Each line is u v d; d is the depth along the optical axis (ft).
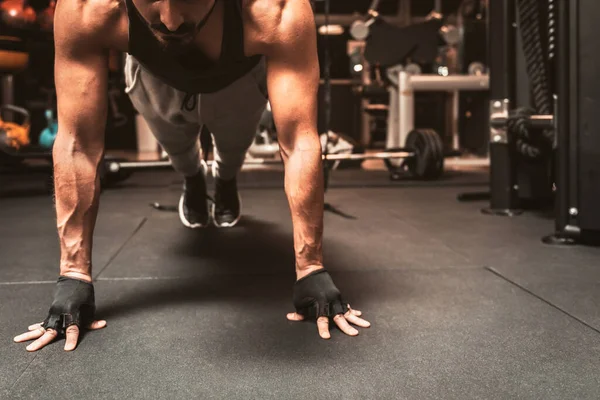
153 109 5.15
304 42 4.19
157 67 4.12
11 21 12.57
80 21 4.05
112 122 19.95
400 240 7.86
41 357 3.93
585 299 5.22
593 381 3.57
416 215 9.89
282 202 11.30
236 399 3.35
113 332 4.41
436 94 24.95
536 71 9.21
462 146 22.68
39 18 13.39
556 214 7.59
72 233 4.43
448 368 3.76
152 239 7.89
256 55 4.32
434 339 4.26
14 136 16.07
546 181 9.98
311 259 4.55
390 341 4.22
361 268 6.38
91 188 4.42
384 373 3.69
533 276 6.00
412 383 3.54
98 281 5.85
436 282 5.80
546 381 3.57
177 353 4.01
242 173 16.33
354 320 4.52
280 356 3.96
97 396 3.38
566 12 7.03
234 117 5.29
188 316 4.77
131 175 16.42
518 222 9.20
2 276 6.02
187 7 3.48
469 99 22.26
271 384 3.54
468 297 5.30
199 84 4.32
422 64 21.50
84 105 4.27
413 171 14.80
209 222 8.71
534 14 9.04
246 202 11.30
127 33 4.02
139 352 4.02
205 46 3.97
